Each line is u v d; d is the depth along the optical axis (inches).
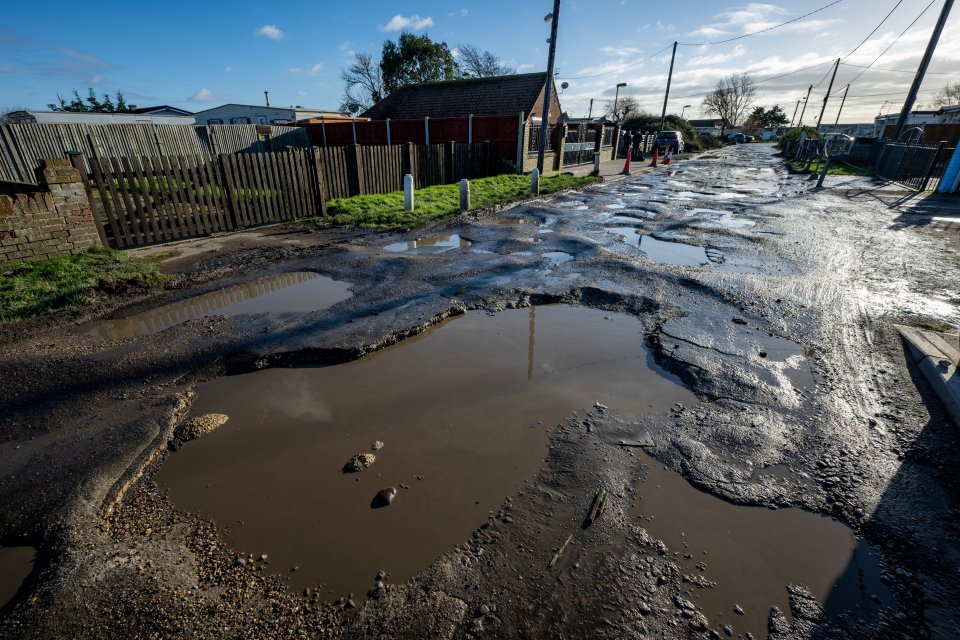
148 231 296.0
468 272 248.5
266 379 147.0
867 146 961.5
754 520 94.1
